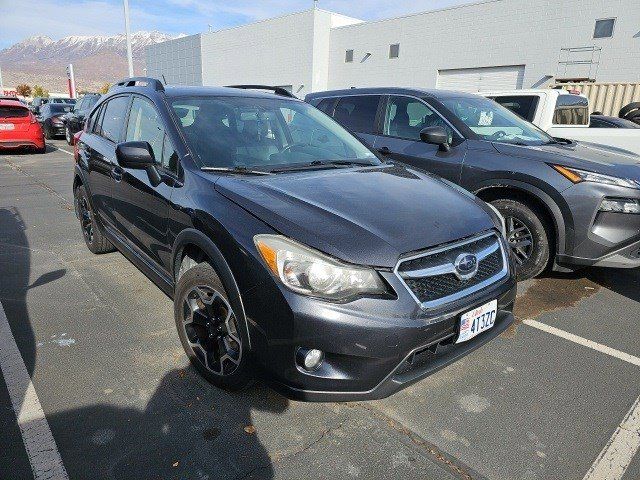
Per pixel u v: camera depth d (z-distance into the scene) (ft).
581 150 13.64
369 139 16.48
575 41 52.16
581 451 7.11
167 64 112.98
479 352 9.86
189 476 6.39
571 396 8.43
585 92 37.76
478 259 7.57
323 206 7.45
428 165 14.58
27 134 41.29
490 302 7.54
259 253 6.77
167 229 9.02
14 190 26.07
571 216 11.83
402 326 6.41
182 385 8.39
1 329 10.23
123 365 8.96
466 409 8.00
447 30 62.54
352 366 6.46
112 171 11.72
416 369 6.88
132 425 7.35
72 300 11.72
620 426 7.67
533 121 21.99
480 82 60.95
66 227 18.54
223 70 95.96
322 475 6.49
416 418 7.75
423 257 6.91
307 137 11.14
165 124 9.74
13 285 12.61
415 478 6.49
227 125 10.14
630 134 20.06
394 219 7.34
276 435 7.23
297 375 6.56
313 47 76.28
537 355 9.78
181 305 8.61
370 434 7.32
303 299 6.35
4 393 8.05
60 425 7.31
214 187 8.11
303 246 6.53
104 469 6.48
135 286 12.62
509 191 13.20
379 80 71.67
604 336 10.62
